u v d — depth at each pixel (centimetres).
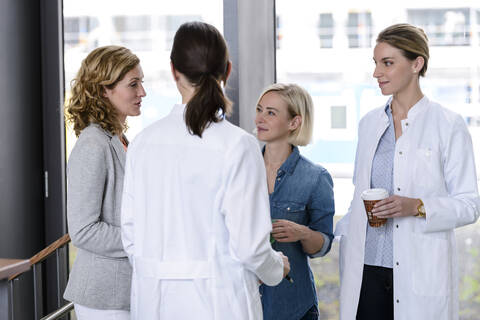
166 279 186
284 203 264
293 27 348
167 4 364
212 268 183
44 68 385
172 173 187
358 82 343
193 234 184
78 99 239
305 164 268
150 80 369
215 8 358
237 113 354
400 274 256
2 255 362
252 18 351
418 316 254
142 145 196
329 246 264
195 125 183
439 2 329
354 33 342
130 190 200
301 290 261
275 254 191
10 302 210
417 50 253
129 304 230
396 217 255
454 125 258
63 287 389
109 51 241
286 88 266
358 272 265
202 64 185
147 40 368
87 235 220
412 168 258
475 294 328
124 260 229
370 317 266
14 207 371
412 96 262
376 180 267
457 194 257
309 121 268
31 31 379
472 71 328
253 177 181
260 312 192
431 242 255
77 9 377
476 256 326
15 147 370
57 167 389
